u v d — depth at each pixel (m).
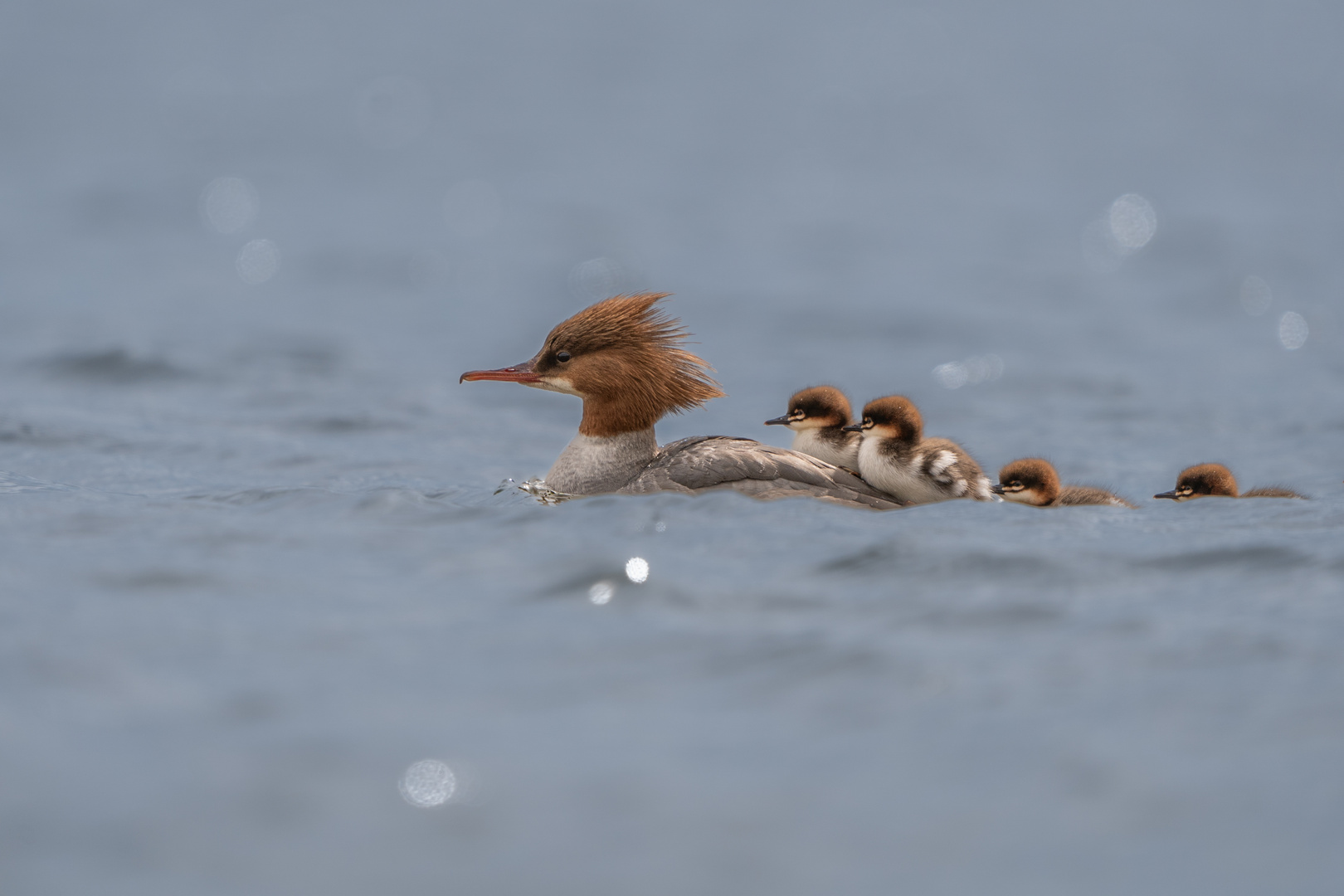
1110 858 5.90
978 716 7.11
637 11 100.88
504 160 51.09
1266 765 6.52
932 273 31.81
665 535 10.52
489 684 7.55
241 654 7.94
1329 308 28.14
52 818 6.14
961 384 21.91
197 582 9.22
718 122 61.03
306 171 48.12
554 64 78.81
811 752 6.79
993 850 5.98
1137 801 6.29
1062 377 22.16
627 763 6.68
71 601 8.75
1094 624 8.35
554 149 53.59
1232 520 11.22
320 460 15.51
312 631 8.31
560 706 7.29
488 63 78.62
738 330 25.97
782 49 86.62
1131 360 23.58
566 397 20.62
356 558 9.92
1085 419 19.48
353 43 85.38
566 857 5.96
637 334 13.01
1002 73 77.12
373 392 20.19
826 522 10.95
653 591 9.03
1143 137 56.56
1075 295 29.64
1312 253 34.12
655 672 7.72
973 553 9.78
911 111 64.44
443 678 7.63
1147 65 79.12
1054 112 63.81
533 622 8.49
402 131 57.59
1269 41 87.06
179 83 68.69
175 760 6.65
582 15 98.69
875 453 13.09
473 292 30.14
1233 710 7.06
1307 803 6.20
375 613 8.66
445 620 8.54
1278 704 7.10
